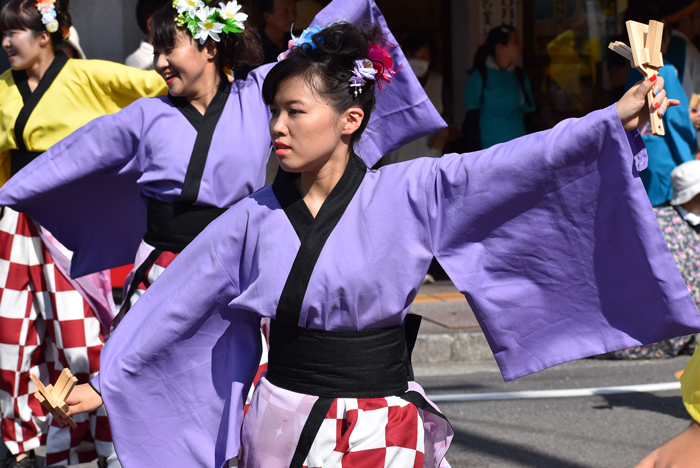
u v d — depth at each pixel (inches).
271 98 110.2
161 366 121.8
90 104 197.8
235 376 124.0
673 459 90.2
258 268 112.1
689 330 109.4
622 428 226.1
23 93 198.1
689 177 288.0
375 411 110.4
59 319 196.7
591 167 107.0
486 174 109.9
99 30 348.2
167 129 161.6
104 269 190.9
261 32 289.3
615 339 114.9
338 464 108.8
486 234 113.7
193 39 159.6
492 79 402.3
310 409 110.1
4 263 196.1
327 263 108.9
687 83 350.9
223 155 161.3
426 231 112.4
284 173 115.0
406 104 174.7
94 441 195.0
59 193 176.2
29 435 201.0
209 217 161.8
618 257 111.1
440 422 119.6
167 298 120.6
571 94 492.1
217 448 125.3
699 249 295.6
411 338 120.6
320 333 110.0
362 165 115.4
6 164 206.2
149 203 165.3
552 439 218.4
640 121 105.0
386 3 492.4
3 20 192.5
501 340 118.1
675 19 362.9
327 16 175.0
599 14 484.4
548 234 112.7
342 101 109.3
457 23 493.4
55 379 203.6
